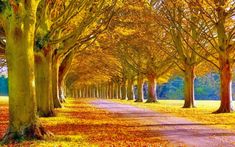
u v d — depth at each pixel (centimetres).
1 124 2294
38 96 2842
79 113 3419
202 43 4338
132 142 1598
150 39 4422
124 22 3662
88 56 6462
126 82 8794
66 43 3048
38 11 2478
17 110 1542
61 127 2155
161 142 1631
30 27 1551
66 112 3469
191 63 4531
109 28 3656
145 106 5019
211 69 5756
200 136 1859
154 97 6419
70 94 12975
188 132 2023
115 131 2016
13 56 1539
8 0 1502
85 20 2586
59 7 2642
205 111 3772
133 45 5466
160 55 6003
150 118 2948
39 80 2834
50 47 2808
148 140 1686
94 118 2880
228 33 3394
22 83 1542
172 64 6147
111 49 5962
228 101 3419
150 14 3684
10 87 1552
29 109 1554
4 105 4847
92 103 6116
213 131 2070
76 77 10656
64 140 1578
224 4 3073
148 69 6288
